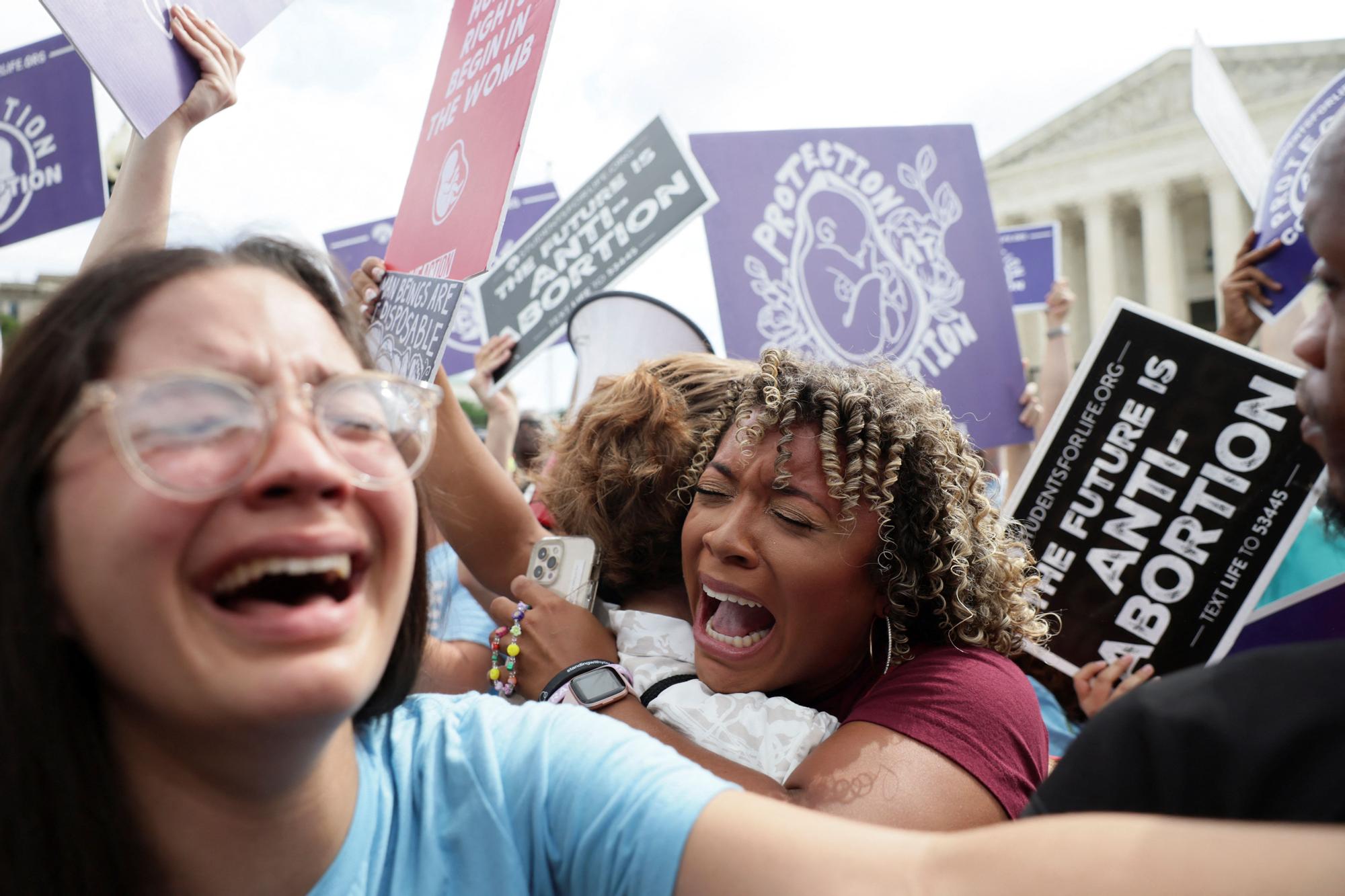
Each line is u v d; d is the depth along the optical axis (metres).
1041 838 0.67
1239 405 2.13
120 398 0.73
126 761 0.84
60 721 0.79
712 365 1.92
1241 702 0.81
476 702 1.08
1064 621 2.19
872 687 1.49
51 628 0.78
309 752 0.80
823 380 1.52
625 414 1.81
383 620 0.85
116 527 0.73
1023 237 5.26
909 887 0.71
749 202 2.96
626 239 3.10
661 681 1.61
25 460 0.76
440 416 2.04
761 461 1.50
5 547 0.76
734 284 2.92
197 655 0.75
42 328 0.80
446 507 2.02
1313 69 16.67
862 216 3.00
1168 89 19.48
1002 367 3.00
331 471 0.77
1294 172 2.70
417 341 1.91
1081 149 20.42
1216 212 19.16
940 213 3.04
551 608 1.73
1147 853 0.62
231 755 0.79
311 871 0.88
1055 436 2.24
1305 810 0.75
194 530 0.74
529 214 5.03
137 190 1.96
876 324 2.96
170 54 1.93
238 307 0.83
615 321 2.63
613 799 0.88
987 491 2.11
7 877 0.81
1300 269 2.66
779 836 0.78
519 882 0.91
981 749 1.34
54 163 3.57
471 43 2.15
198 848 0.85
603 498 1.80
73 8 1.78
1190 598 2.12
